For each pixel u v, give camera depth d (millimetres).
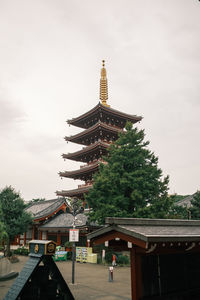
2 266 20266
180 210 43125
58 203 48594
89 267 27406
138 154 29453
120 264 28531
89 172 51031
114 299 14164
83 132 52969
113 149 30484
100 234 9148
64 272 23969
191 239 8297
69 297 9438
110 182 27922
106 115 52562
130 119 54406
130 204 28609
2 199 34156
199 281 9852
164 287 8797
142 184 27656
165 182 28688
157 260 8914
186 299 9250
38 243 9719
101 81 60062
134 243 7945
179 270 9367
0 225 24891
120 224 8711
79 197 51469
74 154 53969
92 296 14812
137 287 8188
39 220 44750
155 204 26797
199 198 40188
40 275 9539
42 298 9328
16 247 49250
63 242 39688
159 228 9312
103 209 27328
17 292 8789
